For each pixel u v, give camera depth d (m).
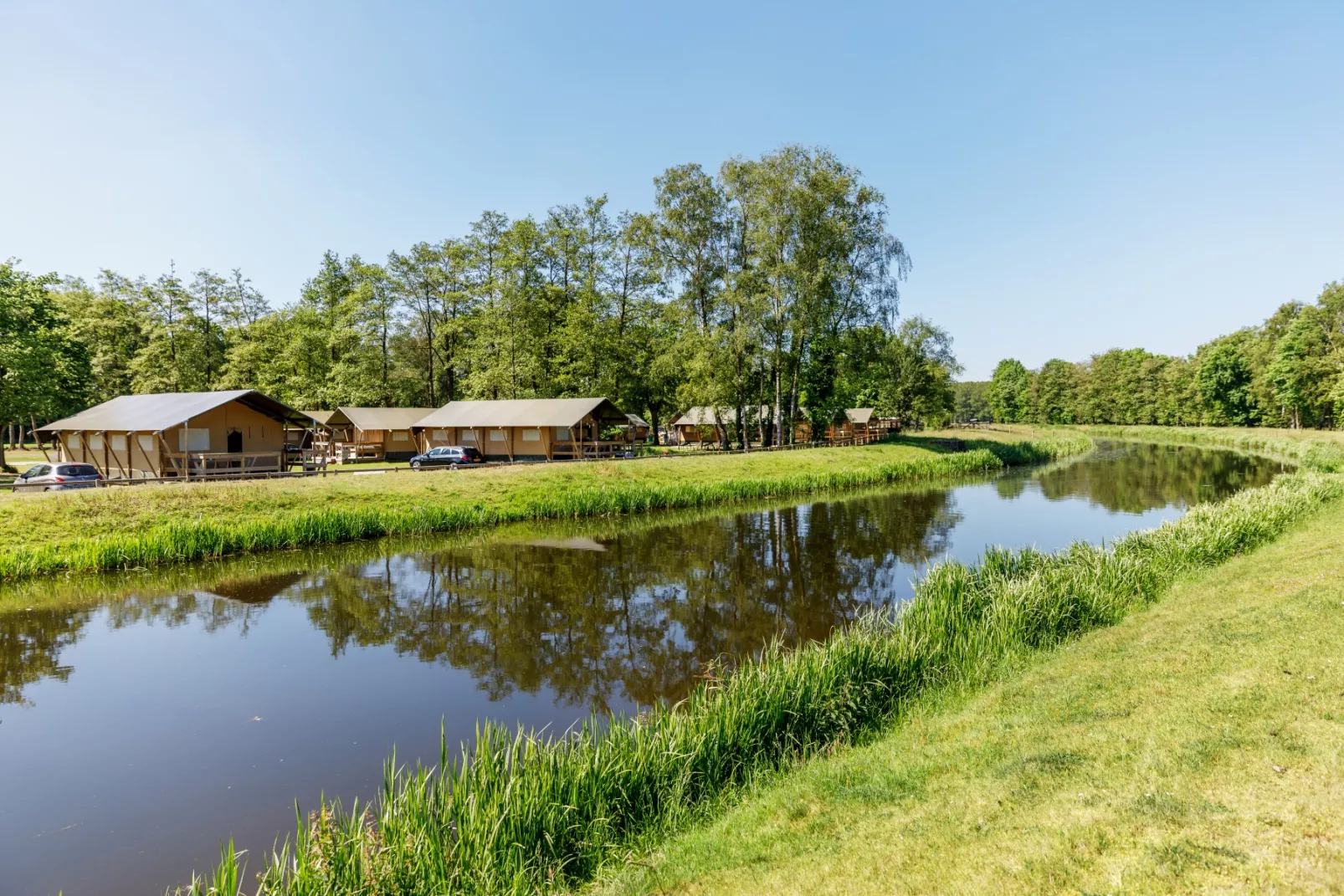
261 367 58.84
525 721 11.28
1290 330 69.12
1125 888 4.55
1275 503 20.78
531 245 53.69
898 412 77.94
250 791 9.25
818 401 54.56
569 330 50.97
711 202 45.88
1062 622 12.46
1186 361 100.31
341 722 11.32
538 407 43.88
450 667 13.73
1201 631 10.11
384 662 13.99
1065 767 6.55
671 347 48.06
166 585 19.61
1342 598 10.08
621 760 7.65
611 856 6.83
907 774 7.43
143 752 10.34
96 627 16.12
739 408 47.62
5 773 9.77
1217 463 51.34
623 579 20.06
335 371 55.81
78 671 13.56
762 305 42.19
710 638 15.20
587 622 16.33
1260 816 5.05
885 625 13.87
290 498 27.09
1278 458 53.06
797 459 44.47
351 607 17.58
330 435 49.19
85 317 55.88
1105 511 31.11
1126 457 58.81
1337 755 5.66
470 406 47.19
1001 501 34.38
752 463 42.19
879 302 49.84
